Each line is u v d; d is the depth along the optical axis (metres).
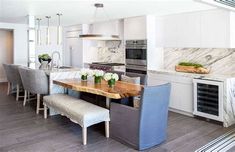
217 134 3.70
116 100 4.00
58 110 3.99
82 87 3.79
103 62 7.59
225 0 2.93
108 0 3.87
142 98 2.98
